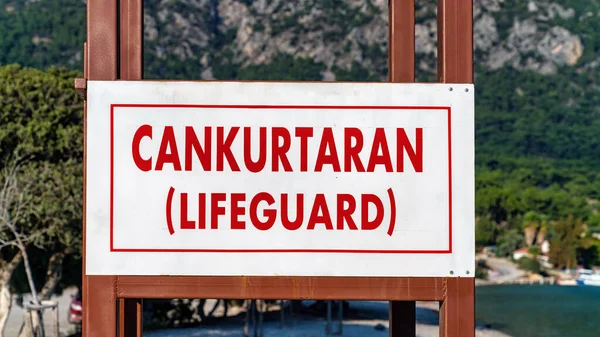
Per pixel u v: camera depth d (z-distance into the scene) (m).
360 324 41.44
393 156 5.77
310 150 5.77
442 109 5.78
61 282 40.22
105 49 5.80
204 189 5.76
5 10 194.38
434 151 5.77
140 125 5.76
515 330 56.91
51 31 187.50
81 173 32.81
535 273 108.50
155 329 38.47
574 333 56.25
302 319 43.06
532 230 121.12
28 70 35.41
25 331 27.73
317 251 5.75
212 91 5.79
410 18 5.89
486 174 154.50
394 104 5.78
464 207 5.75
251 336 36.09
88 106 5.75
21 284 37.56
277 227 5.75
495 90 195.25
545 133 179.25
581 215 133.25
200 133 5.77
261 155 5.77
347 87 5.79
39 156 33.12
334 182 5.76
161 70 193.88
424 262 5.73
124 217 5.73
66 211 31.36
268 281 5.74
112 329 5.70
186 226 5.75
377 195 5.75
